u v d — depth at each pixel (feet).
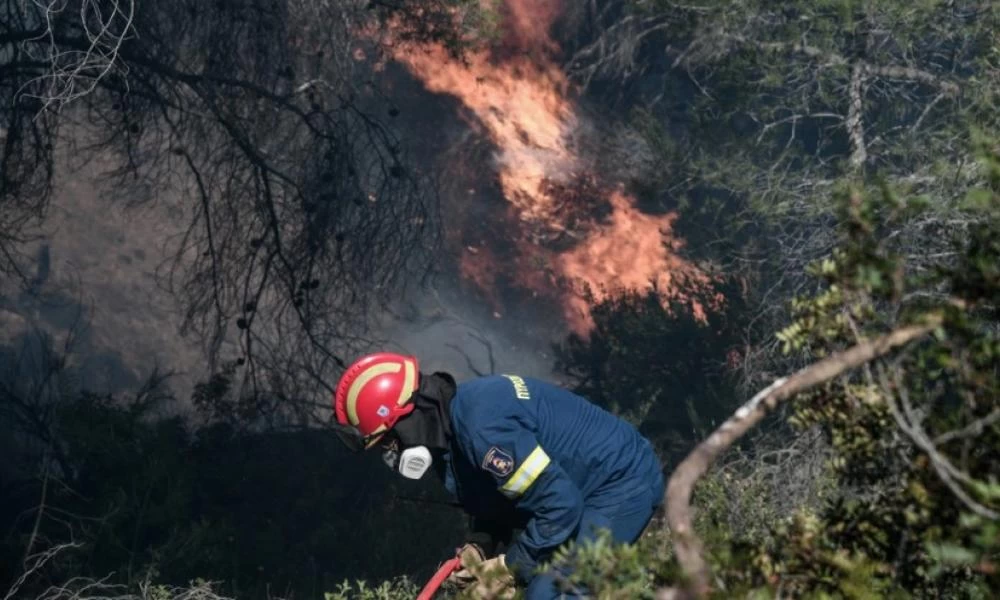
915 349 7.89
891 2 34.53
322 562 41.14
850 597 7.67
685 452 43.16
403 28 47.06
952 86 35.35
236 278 51.62
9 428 55.47
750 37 39.78
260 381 54.65
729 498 17.28
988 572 7.26
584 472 13.03
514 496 12.35
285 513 47.75
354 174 50.21
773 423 33.01
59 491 42.86
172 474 43.47
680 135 53.11
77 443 44.42
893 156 37.50
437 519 39.55
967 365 7.29
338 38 50.16
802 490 24.40
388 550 38.50
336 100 51.52
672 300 47.91
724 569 7.72
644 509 13.17
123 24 43.52
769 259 39.42
